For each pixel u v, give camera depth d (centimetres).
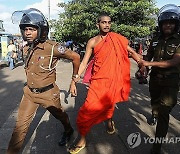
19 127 303
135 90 728
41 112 522
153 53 365
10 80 987
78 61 321
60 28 1622
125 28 1287
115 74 337
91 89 339
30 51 304
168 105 330
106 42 337
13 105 607
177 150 352
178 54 317
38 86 307
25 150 360
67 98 645
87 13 1381
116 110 534
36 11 294
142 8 1283
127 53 347
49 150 359
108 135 407
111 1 1322
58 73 1150
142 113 514
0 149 364
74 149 344
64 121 359
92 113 332
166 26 329
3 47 1683
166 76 342
